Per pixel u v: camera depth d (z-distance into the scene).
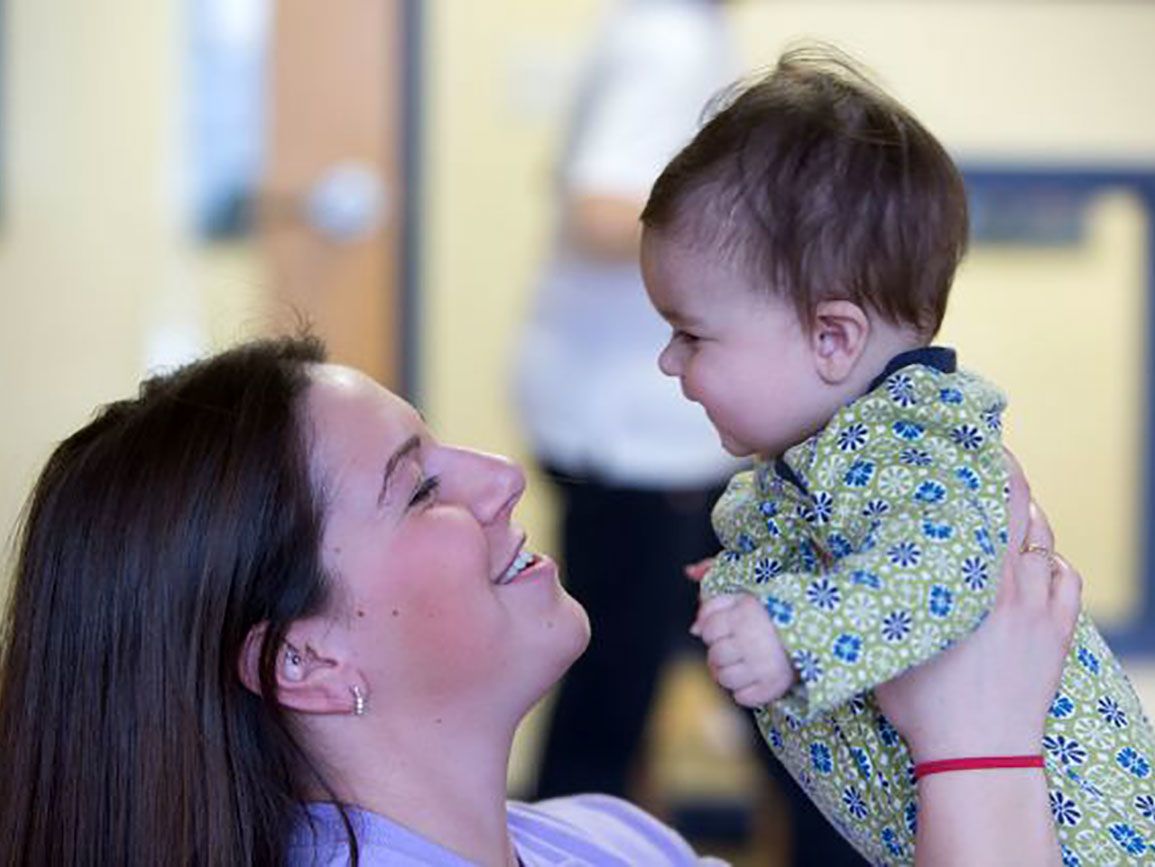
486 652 2.22
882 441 2.14
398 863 2.17
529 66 6.65
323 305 6.70
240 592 2.12
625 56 4.76
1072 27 6.86
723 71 4.84
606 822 2.63
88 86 6.66
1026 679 2.08
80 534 2.17
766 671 1.97
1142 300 7.03
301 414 2.21
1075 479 7.14
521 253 6.71
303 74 6.63
